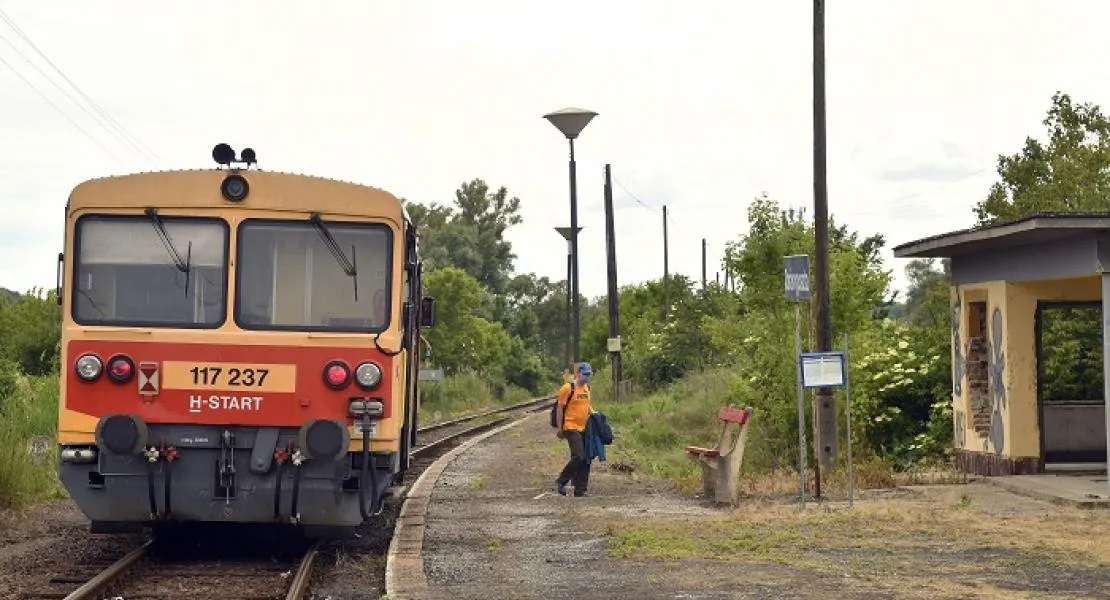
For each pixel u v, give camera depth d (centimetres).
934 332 2436
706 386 3716
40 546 1365
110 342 1215
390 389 1232
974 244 1767
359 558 1329
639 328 5788
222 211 1240
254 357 1220
